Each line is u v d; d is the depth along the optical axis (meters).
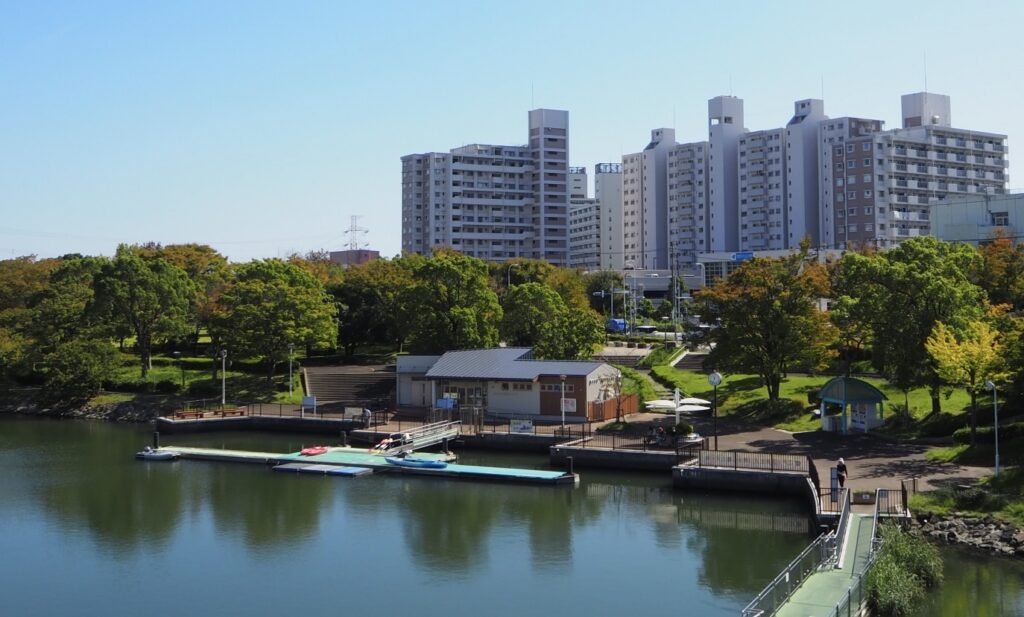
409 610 35.66
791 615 29.44
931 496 42.53
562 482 55.50
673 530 45.56
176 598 37.50
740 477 51.78
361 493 54.59
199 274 122.12
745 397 75.81
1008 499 41.12
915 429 58.66
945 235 118.19
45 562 42.41
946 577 35.50
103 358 91.25
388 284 105.81
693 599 36.12
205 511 51.03
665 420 70.31
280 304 88.50
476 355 79.12
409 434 65.94
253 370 98.69
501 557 42.06
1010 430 50.69
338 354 109.38
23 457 67.06
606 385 74.81
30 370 98.25
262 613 35.72
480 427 69.12
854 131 178.38
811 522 45.41
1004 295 78.94
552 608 35.53
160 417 79.44
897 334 58.00
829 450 55.72
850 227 169.50
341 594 37.62
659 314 167.50
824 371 83.50
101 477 59.91
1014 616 31.66
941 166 172.88
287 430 76.75
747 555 41.31
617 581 38.47
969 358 49.59
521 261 151.75
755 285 68.94
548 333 87.56
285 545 44.50
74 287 101.75
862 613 30.62
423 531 46.53
